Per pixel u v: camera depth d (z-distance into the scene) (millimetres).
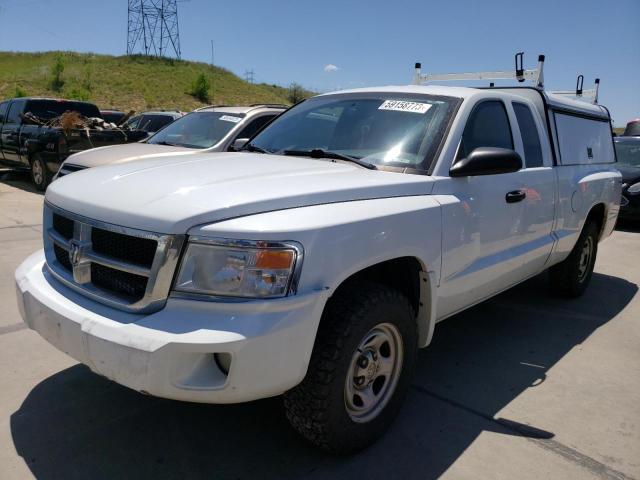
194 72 61406
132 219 2422
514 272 4078
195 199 2410
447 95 3639
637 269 7094
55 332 2604
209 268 2275
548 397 3557
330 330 2557
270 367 2271
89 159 7090
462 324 4879
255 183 2637
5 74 51719
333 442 2662
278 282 2287
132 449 2826
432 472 2734
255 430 3025
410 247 2871
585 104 5625
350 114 3754
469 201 3340
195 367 2244
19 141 11859
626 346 4465
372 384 2879
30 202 10016
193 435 2963
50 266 2922
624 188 9906
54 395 3316
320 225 2428
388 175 3082
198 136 7629
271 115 7715
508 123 3988
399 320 2859
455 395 3543
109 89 51219
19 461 2701
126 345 2246
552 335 4664
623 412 3396
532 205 4082
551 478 2730
